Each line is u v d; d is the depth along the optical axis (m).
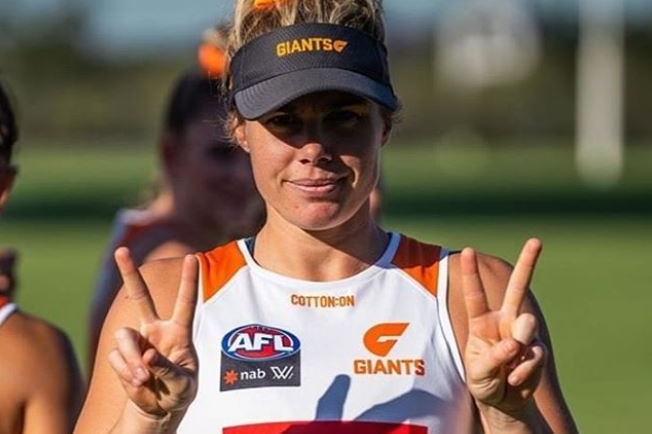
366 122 4.79
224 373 4.71
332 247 4.87
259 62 4.82
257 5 4.92
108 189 44.66
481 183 49.25
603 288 24.12
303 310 4.81
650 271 26.55
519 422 4.57
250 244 4.96
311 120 4.75
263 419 4.66
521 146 82.12
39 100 82.00
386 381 4.71
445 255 4.96
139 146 80.94
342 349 4.75
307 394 4.69
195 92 7.74
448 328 4.81
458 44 83.06
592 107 67.31
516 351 4.45
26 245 30.89
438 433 4.70
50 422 5.20
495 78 82.50
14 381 5.20
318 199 4.75
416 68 82.62
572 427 4.89
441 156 71.81
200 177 7.70
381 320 4.80
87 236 32.56
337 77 4.74
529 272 4.57
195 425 4.69
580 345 18.27
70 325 18.67
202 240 7.80
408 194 43.03
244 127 4.96
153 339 4.51
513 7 83.06
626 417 13.68
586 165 62.41
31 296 22.42
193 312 4.55
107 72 82.69
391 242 4.96
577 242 31.22
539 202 40.97
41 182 48.06
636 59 79.19
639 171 58.91
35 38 82.62
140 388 4.42
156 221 7.79
